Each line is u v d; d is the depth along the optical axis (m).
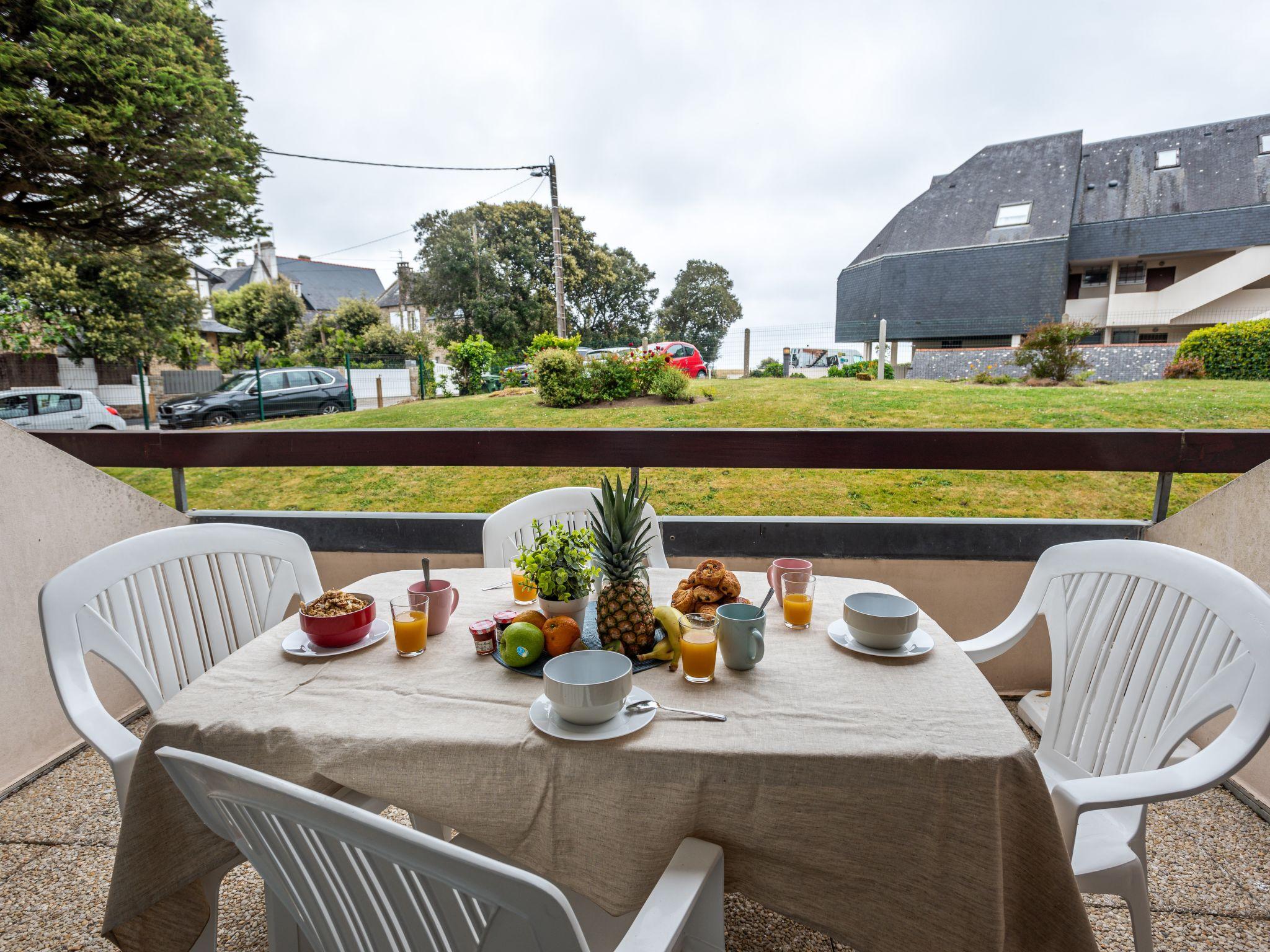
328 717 1.01
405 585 1.66
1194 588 1.28
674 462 2.46
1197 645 1.26
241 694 1.10
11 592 1.97
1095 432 2.25
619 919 1.02
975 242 20.17
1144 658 1.34
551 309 27.64
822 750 0.88
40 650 2.06
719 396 9.27
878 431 2.35
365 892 0.65
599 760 0.89
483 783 0.92
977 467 2.32
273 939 1.07
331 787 0.99
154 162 9.34
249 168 10.86
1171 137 20.86
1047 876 0.89
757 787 0.87
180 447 2.60
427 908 0.61
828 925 0.91
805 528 2.43
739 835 0.89
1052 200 19.78
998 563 2.36
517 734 0.94
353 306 27.58
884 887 0.88
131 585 1.55
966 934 0.86
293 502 4.84
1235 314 18.52
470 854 0.52
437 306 26.22
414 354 24.77
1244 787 1.86
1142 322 19.23
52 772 2.07
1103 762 1.38
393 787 0.94
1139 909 1.12
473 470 5.02
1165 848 1.69
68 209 9.58
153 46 9.13
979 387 9.35
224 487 5.30
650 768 0.88
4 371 15.01
